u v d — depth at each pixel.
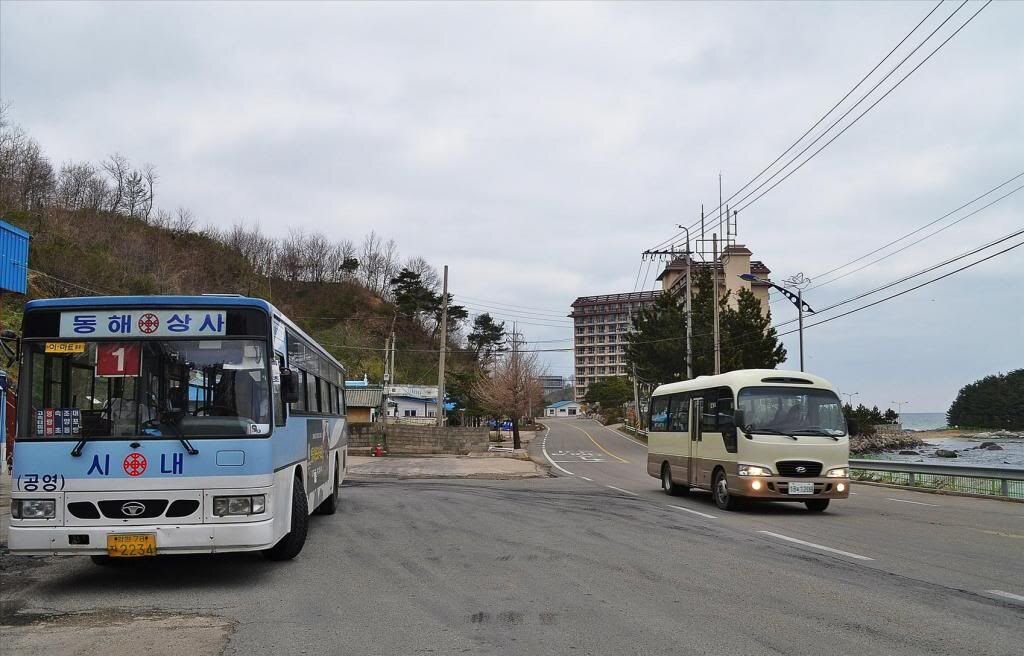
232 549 7.62
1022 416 81.12
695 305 52.28
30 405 7.64
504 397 60.41
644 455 48.84
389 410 73.50
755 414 15.12
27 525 7.43
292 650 5.64
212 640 5.91
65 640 5.90
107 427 7.63
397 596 7.50
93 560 9.41
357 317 85.38
